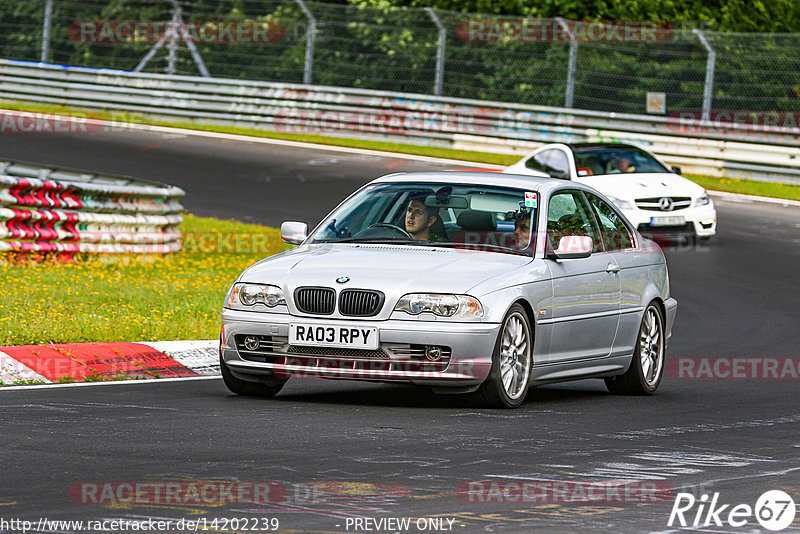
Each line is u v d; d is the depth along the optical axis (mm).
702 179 73000
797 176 72312
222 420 21234
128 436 19406
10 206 41031
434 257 24328
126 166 68750
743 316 41406
